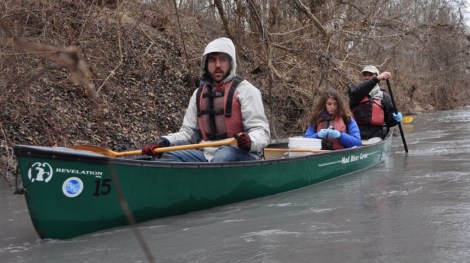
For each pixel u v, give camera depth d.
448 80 24.92
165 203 3.74
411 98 21.61
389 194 4.51
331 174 5.48
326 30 10.88
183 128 4.77
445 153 7.23
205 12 11.95
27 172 3.09
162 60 11.13
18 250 3.15
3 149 6.80
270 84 10.20
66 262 2.89
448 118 16.06
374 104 7.25
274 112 11.41
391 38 13.09
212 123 4.56
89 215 3.36
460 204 3.96
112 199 3.42
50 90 8.50
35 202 3.15
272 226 3.54
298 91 11.30
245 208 4.13
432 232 3.22
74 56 1.17
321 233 3.31
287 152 5.71
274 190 4.65
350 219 3.65
